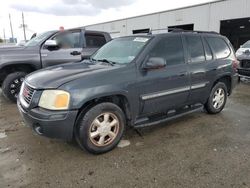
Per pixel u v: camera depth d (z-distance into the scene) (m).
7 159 3.35
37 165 3.21
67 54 6.71
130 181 2.89
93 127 3.38
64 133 3.18
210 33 5.22
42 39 6.54
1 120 4.87
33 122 3.23
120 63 3.86
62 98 3.11
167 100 4.21
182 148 3.72
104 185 2.81
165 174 3.03
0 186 2.77
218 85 5.21
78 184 2.83
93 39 7.45
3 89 5.98
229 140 4.01
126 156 3.46
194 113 5.41
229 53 5.51
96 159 3.38
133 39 4.36
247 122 4.88
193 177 2.96
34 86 3.30
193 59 4.61
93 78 3.33
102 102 3.48
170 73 4.14
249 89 8.31
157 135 4.19
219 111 5.41
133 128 4.43
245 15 19.23
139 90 3.76
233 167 3.18
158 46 4.08
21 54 6.07
